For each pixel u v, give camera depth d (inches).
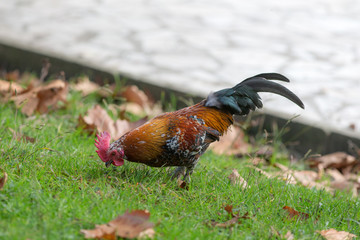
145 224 205.9
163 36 541.3
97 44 506.3
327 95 444.8
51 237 192.9
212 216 239.6
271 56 511.5
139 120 361.1
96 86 429.4
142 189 252.5
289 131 408.2
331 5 693.9
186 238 208.5
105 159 253.1
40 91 372.8
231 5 667.4
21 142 285.4
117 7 623.2
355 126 403.2
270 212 252.5
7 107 358.6
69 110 381.1
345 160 377.1
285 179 311.9
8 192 221.9
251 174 303.0
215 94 275.7
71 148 299.1
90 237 196.7
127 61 474.6
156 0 666.2
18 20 548.1
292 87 452.4
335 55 525.0
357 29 605.0
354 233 246.1
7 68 480.1
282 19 624.7
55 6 608.7
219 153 366.6
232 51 516.7
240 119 407.5
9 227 193.8
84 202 225.5
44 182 240.4
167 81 440.8
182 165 263.6
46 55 463.2
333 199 293.0
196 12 626.5
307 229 238.7
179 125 255.4
